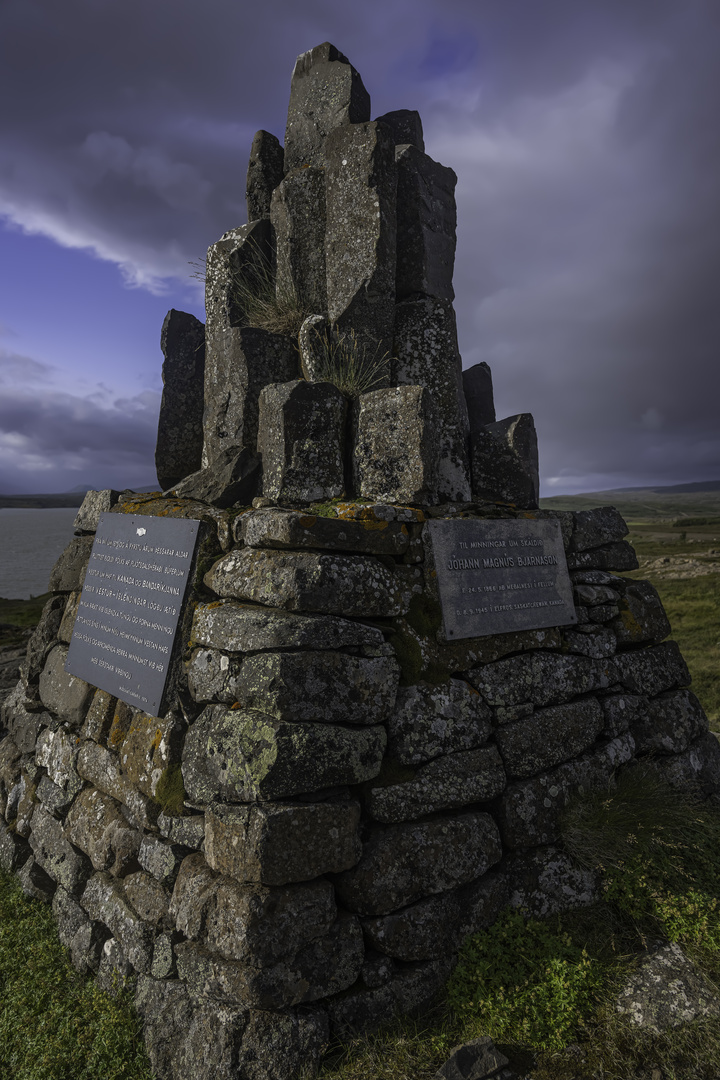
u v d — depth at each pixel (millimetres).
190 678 3338
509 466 4562
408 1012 2830
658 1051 2555
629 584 4781
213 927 2707
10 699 5641
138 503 4414
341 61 5191
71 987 3506
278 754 2701
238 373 4367
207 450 4676
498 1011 2742
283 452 3639
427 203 4777
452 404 4453
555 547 4230
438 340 4539
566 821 3490
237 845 2684
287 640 2852
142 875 3324
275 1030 2557
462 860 3088
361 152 4383
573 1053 2578
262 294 4930
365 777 2939
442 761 3205
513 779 3482
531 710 3654
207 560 3572
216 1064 2557
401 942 2857
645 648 4613
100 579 4465
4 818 5078
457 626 3480
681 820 3846
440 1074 2445
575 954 2992
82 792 4129
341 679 2928
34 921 4078
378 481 3732
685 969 2916
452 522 3641
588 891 3365
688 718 4516
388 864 2883
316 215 4781
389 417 3713
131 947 3213
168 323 5195
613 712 4066
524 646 3818
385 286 4383
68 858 3980
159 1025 2936
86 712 4293
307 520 3076
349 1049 2607
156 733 3479
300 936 2627
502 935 3084
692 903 3236
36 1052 3037
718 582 22172
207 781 2988
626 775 3945
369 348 4402
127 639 3936
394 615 3293
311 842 2707
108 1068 2893
